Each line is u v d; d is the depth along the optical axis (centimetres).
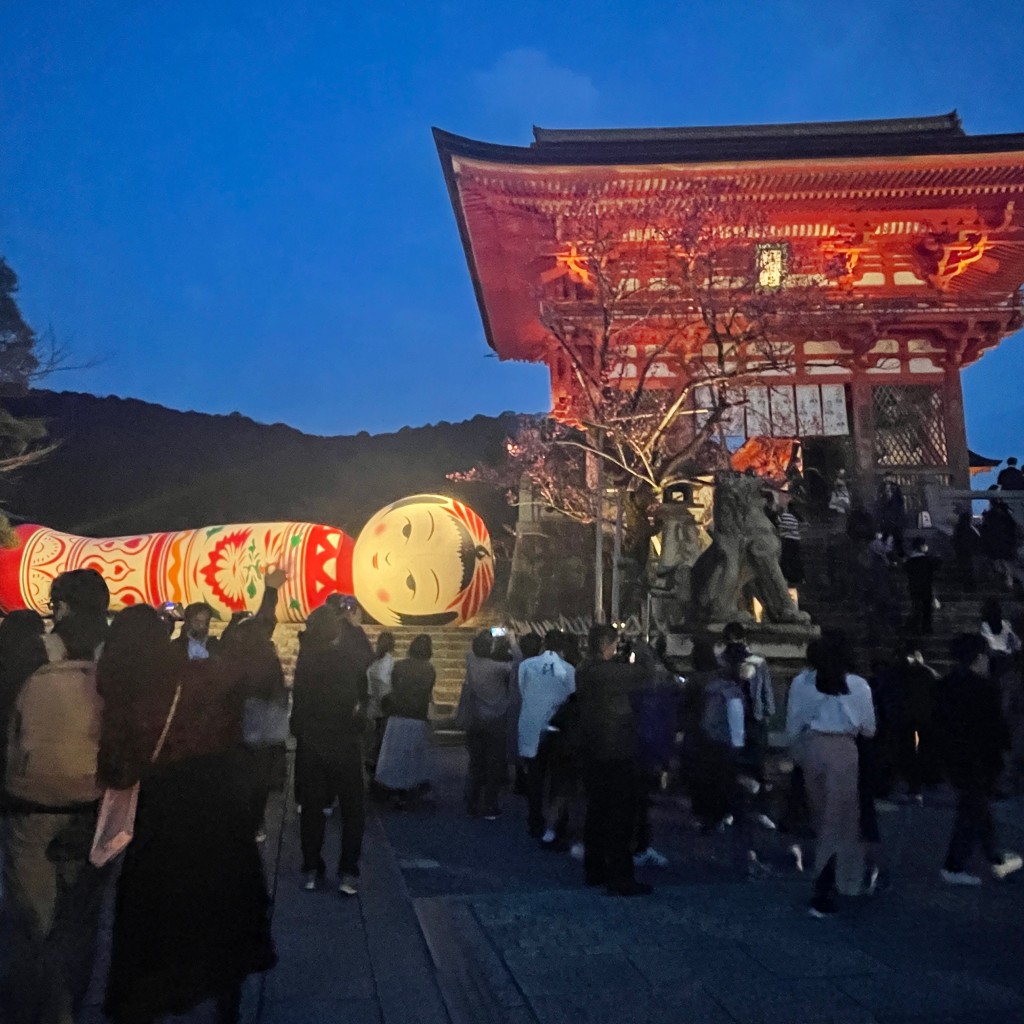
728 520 1233
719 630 1172
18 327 2475
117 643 383
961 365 2739
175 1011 377
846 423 2664
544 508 2253
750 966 523
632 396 2086
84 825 382
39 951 370
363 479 5116
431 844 857
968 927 595
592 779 690
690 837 870
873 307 2566
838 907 631
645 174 2448
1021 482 2211
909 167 2433
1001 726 704
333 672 663
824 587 1852
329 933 567
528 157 2461
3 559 2375
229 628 789
